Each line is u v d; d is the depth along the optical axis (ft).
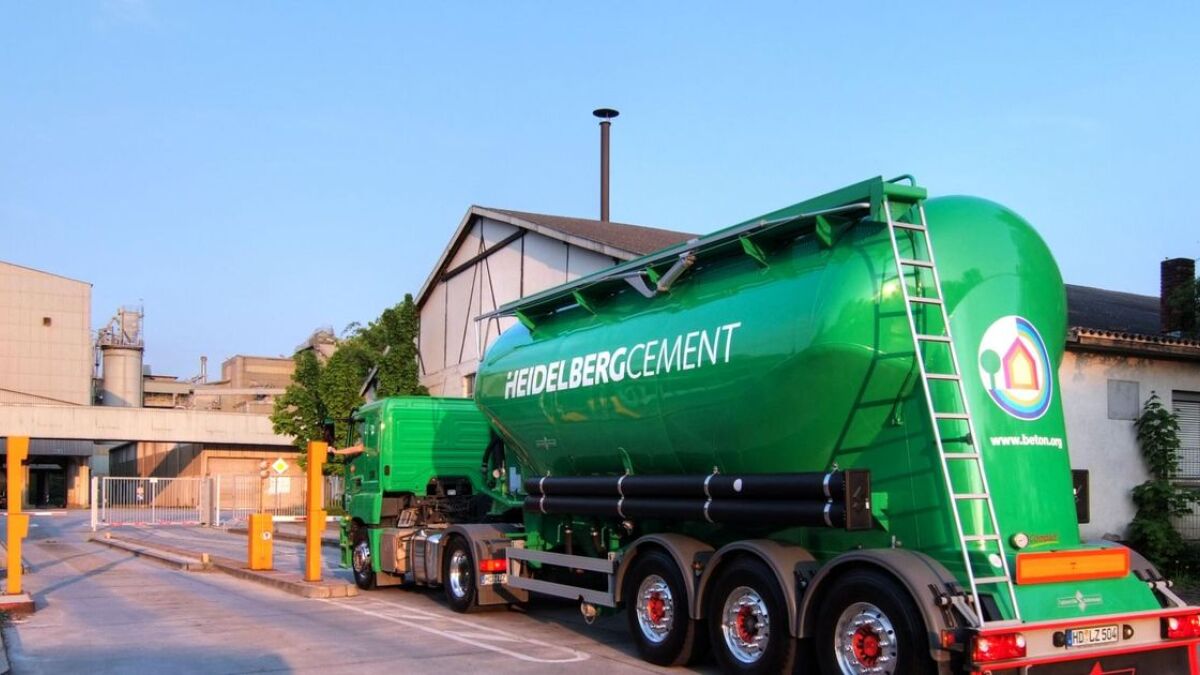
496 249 93.61
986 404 25.82
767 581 27.43
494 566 42.73
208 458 207.82
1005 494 25.41
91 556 82.74
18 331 235.61
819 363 27.02
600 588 36.11
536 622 41.57
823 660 25.57
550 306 40.45
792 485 27.89
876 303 26.48
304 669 31.68
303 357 120.88
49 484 235.20
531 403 39.47
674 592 31.01
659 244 75.56
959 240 26.94
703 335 31.07
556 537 39.81
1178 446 53.62
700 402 30.81
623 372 34.24
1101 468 53.36
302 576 57.11
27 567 71.31
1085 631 23.63
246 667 32.12
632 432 34.14
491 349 44.34
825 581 26.03
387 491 50.75
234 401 282.77
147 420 197.26
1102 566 24.94
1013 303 26.94
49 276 239.09
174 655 34.37
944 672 22.94
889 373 26.25
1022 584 23.82
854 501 25.72
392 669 31.58
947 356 25.72
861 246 27.35
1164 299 62.59
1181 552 52.47
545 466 40.24
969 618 22.79
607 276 36.11
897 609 23.66
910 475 26.11
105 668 32.30
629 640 37.01
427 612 44.73
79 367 240.73
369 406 53.21
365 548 53.57
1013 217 28.25
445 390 104.78
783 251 29.91
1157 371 55.98
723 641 28.91
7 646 36.50
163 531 122.93
